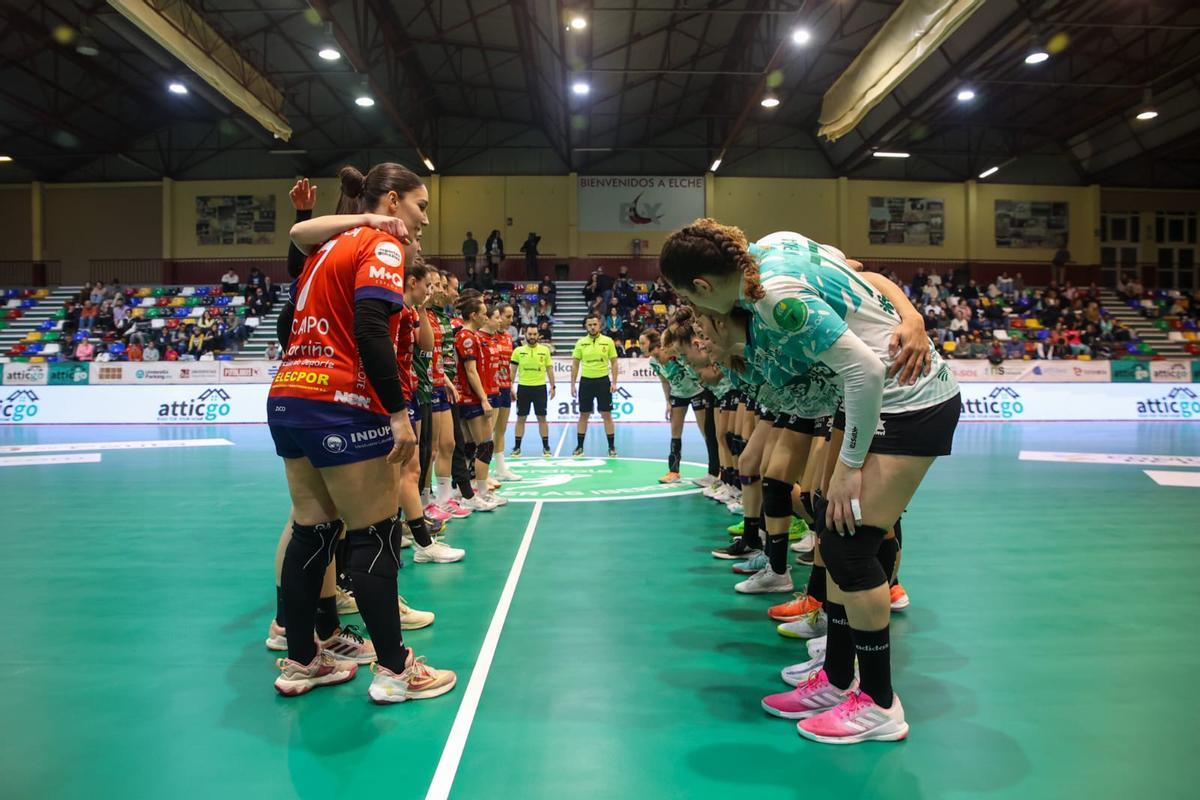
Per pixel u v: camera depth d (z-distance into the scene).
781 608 3.21
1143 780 1.88
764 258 2.06
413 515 4.10
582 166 25.81
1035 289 24.78
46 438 12.07
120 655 2.79
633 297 21.94
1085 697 2.41
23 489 6.91
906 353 1.97
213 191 25.66
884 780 1.88
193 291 23.56
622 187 25.88
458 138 25.84
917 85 19.22
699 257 1.95
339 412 2.18
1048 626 3.11
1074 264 26.52
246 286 23.33
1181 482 7.18
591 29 14.95
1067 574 3.94
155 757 2.00
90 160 25.62
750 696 2.43
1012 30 15.15
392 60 18.08
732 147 25.95
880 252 26.19
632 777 1.90
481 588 3.69
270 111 17.45
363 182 2.62
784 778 1.89
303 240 2.30
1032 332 21.84
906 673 2.62
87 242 25.88
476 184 25.91
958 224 26.31
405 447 2.13
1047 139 23.91
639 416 15.48
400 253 2.23
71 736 2.13
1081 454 9.52
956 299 22.78
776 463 3.50
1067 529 5.09
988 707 2.34
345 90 20.55
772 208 26.05
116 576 3.92
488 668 2.66
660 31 16.62
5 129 22.42
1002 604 3.42
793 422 3.45
